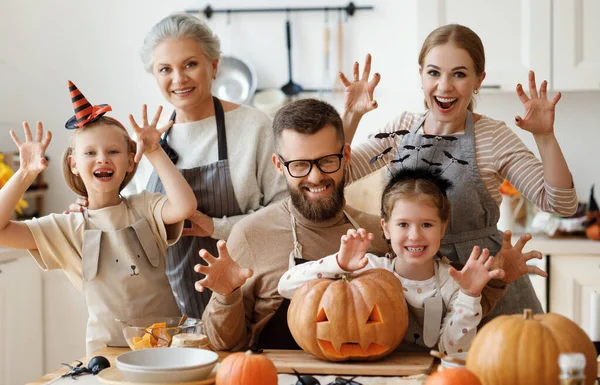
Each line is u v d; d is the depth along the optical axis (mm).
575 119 3863
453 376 1261
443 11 3580
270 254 1935
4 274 3326
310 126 1803
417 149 1926
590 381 1364
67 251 2012
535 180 2018
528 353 1342
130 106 4082
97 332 1963
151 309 1986
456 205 2090
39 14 4105
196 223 2307
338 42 3932
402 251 1777
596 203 3785
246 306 1934
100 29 4078
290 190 1874
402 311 1656
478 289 1666
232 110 2504
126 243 1990
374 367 1587
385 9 3930
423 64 2109
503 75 3572
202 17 4020
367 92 2219
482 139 2105
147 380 1452
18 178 1990
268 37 4000
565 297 3473
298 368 1596
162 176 2062
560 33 3535
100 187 2010
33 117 4129
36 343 3557
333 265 1686
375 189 3693
